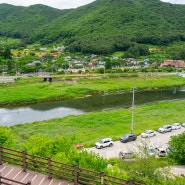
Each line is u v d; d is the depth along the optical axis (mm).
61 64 198500
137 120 71188
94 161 24812
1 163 19453
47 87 118438
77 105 94438
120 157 42656
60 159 25859
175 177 26891
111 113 78438
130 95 112812
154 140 54656
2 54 199625
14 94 102625
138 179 24922
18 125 66688
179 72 184625
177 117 75000
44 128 64438
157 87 132750
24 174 18422
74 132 61188
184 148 40562
